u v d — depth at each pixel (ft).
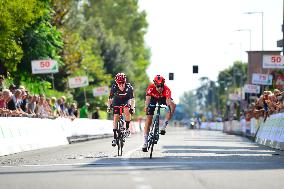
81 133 188.03
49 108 163.94
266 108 164.86
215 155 102.68
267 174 67.97
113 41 538.06
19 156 105.09
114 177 64.23
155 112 99.50
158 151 115.65
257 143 169.48
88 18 617.21
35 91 265.54
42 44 253.44
